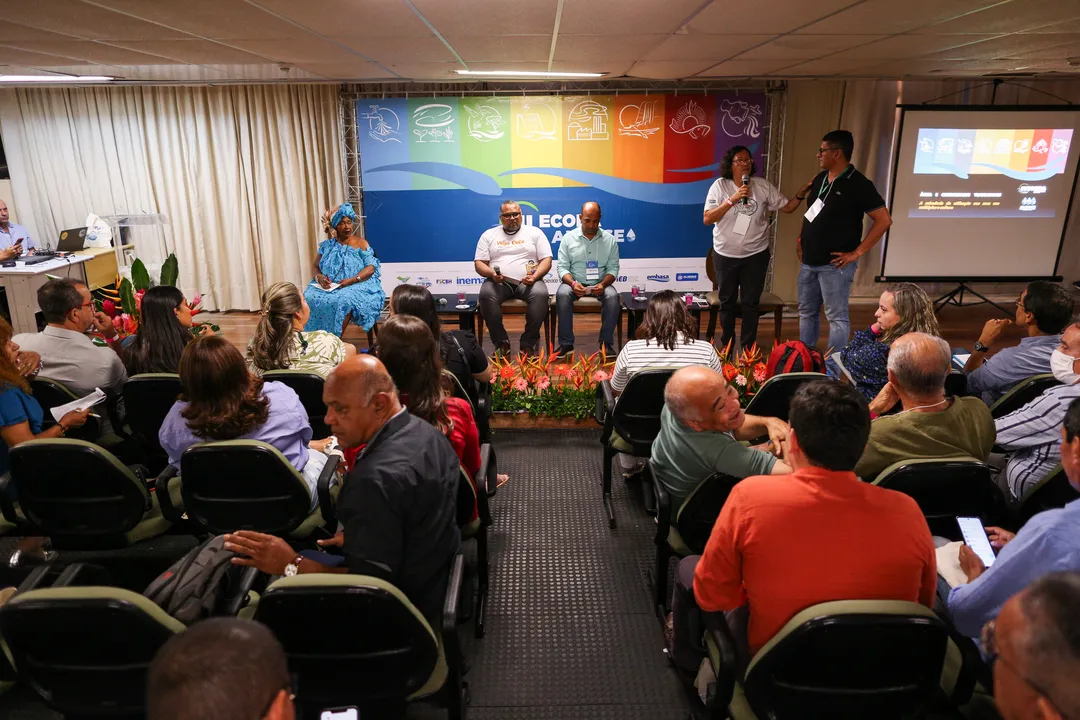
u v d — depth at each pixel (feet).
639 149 21.62
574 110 21.29
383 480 5.08
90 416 9.97
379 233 22.24
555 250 22.44
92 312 10.28
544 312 18.03
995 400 9.64
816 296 16.17
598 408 10.67
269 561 5.50
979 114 21.34
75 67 16.05
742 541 4.68
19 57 14.06
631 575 8.95
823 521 4.53
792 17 10.25
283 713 2.56
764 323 22.45
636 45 12.90
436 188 21.88
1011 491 7.48
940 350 6.45
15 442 7.72
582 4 9.21
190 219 24.07
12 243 20.44
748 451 6.80
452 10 9.57
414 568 5.35
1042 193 22.04
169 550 9.42
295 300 10.63
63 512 7.36
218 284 24.53
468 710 6.79
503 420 13.32
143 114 23.13
